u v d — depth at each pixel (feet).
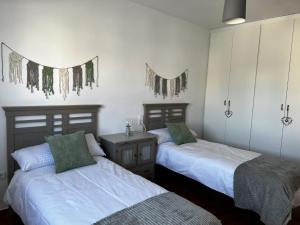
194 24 14.33
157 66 12.67
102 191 6.30
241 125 14.16
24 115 8.34
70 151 7.83
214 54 15.34
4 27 7.76
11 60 7.99
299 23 11.60
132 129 11.90
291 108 12.07
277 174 7.97
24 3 8.07
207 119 15.96
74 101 9.63
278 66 12.44
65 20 9.04
